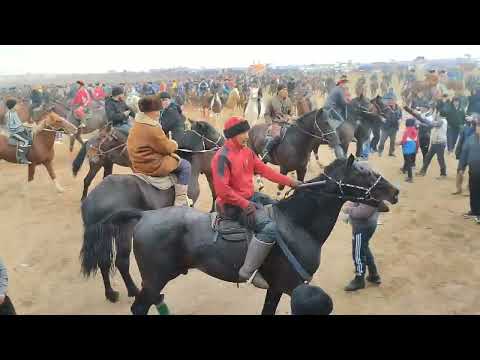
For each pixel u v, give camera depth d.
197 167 8.30
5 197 11.74
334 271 7.36
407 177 13.04
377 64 67.88
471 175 9.26
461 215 9.80
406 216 9.81
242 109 31.08
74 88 28.56
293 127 10.09
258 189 12.05
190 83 39.81
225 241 4.75
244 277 4.63
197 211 5.07
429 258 7.73
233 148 4.65
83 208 6.18
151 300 4.98
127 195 6.04
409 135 12.26
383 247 8.23
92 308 6.20
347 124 12.47
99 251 5.00
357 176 4.86
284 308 6.28
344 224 9.55
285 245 4.68
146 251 4.87
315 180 4.98
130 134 6.11
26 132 11.48
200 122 8.40
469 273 7.18
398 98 34.34
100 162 9.66
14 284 7.02
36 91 21.66
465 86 30.77
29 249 8.41
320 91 41.22
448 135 15.91
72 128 11.68
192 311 6.11
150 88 29.06
